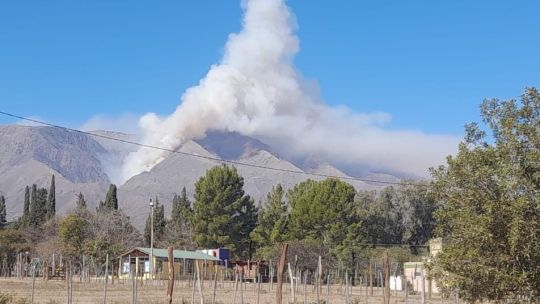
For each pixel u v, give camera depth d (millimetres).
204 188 107125
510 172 18969
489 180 19906
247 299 48750
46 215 141875
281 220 103188
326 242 95438
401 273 87125
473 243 19750
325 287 74438
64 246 101312
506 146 19500
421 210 118438
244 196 110938
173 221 123750
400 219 119875
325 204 97625
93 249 96812
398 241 119438
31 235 119250
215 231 106188
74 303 41781
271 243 102312
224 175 107500
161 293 55250
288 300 46750
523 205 18469
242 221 108750
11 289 55812
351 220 98312
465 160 20203
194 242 108312
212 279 86500
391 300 54188
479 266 19328
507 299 19906
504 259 19047
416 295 65750
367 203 120812
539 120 19703
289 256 87062
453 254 20000
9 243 107188
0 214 155625
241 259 110438
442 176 20953
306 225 99188
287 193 116562
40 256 102375
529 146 19375
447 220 21078
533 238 18484
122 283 72375
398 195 120625
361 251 95188
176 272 86375
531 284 19141
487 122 20594
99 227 114000
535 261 18969
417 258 95625
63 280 77812
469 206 19969
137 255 86938
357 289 75875
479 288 19891
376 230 118625
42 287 59594
